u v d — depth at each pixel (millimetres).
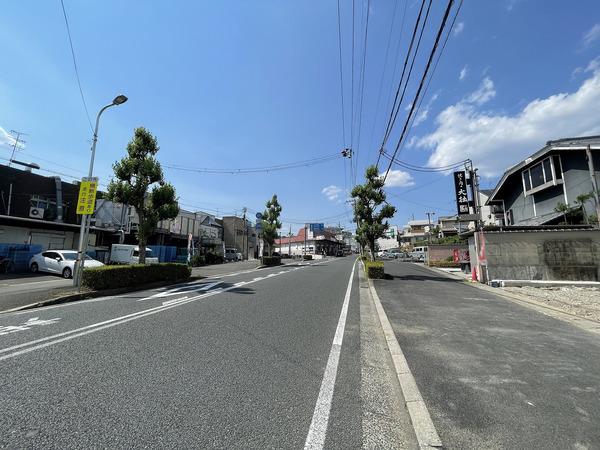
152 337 5465
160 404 3221
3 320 6551
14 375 3846
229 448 2541
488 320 6945
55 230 21281
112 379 3781
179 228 35312
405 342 5340
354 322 7012
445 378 3873
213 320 6746
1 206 19594
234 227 48656
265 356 4684
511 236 13547
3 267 16547
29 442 2557
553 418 2965
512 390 3551
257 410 3152
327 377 4012
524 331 6047
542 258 13180
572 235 13062
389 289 11906
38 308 7879
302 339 5590
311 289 12070
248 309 7953
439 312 7773
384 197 17844
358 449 2582
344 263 33281
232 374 4008
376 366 4449
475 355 4695
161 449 2506
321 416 3078
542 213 18688
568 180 16672
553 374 3996
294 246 81188
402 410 3250
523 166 19344
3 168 19984
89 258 16734
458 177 22938
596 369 4160
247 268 25234
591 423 2875
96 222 24094
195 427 2826
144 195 13148
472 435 2701
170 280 13656
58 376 3832
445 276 17516
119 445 2545
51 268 16359
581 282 12133
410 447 2625
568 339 5527
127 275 11242
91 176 11406
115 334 5598
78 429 2756
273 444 2607
